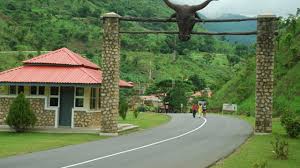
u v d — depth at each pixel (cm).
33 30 11225
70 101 2964
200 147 2039
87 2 15000
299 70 5994
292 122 2570
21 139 2319
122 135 2650
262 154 1800
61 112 2969
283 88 5825
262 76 2703
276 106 5459
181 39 2656
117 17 2733
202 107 5053
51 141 2211
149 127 3350
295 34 7044
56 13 13075
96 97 3086
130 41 12225
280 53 6844
